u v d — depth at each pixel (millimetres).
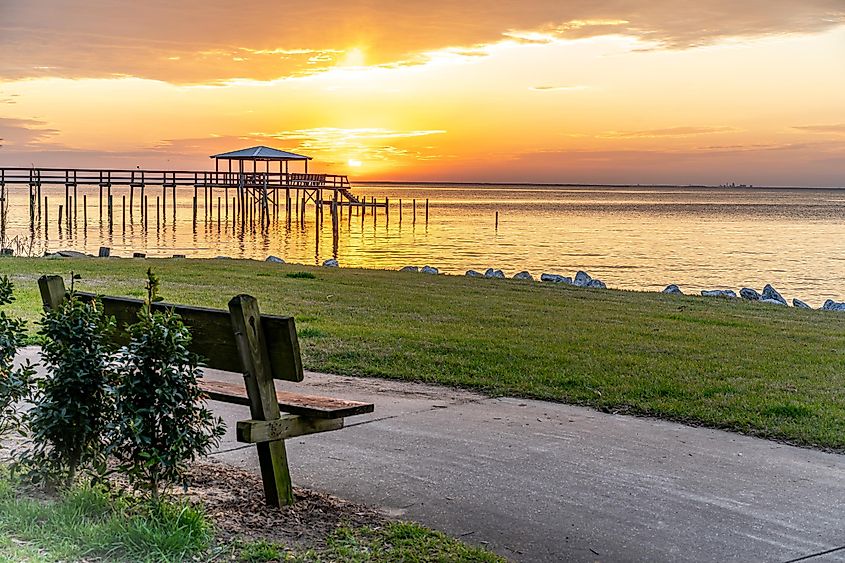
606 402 7914
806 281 38156
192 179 70438
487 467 5988
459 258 46156
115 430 4449
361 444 6531
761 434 6973
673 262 46531
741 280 38156
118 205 123375
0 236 52188
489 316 14297
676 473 5930
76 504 4535
